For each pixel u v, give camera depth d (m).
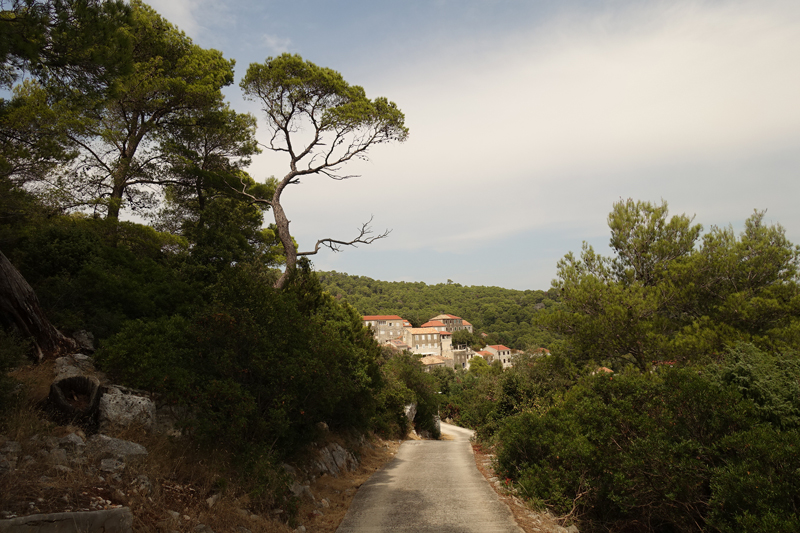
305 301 15.89
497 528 7.85
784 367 10.38
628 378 11.23
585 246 20.66
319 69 17.56
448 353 116.44
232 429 7.60
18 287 8.77
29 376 7.97
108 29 8.62
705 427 9.31
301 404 10.09
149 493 5.73
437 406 37.06
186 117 21.20
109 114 18.56
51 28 8.23
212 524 5.88
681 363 15.34
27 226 13.55
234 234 18.55
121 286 12.17
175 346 9.38
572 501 9.53
